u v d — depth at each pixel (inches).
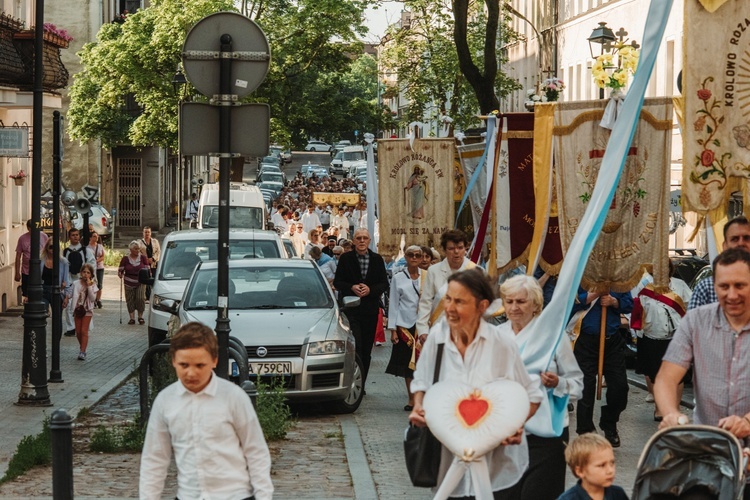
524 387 323.0
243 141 530.3
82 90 2603.3
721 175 469.4
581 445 307.0
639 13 1907.0
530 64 2674.7
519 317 375.2
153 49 2502.5
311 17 2618.1
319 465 555.5
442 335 322.3
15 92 1205.1
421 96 2349.9
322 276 783.1
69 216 1887.3
